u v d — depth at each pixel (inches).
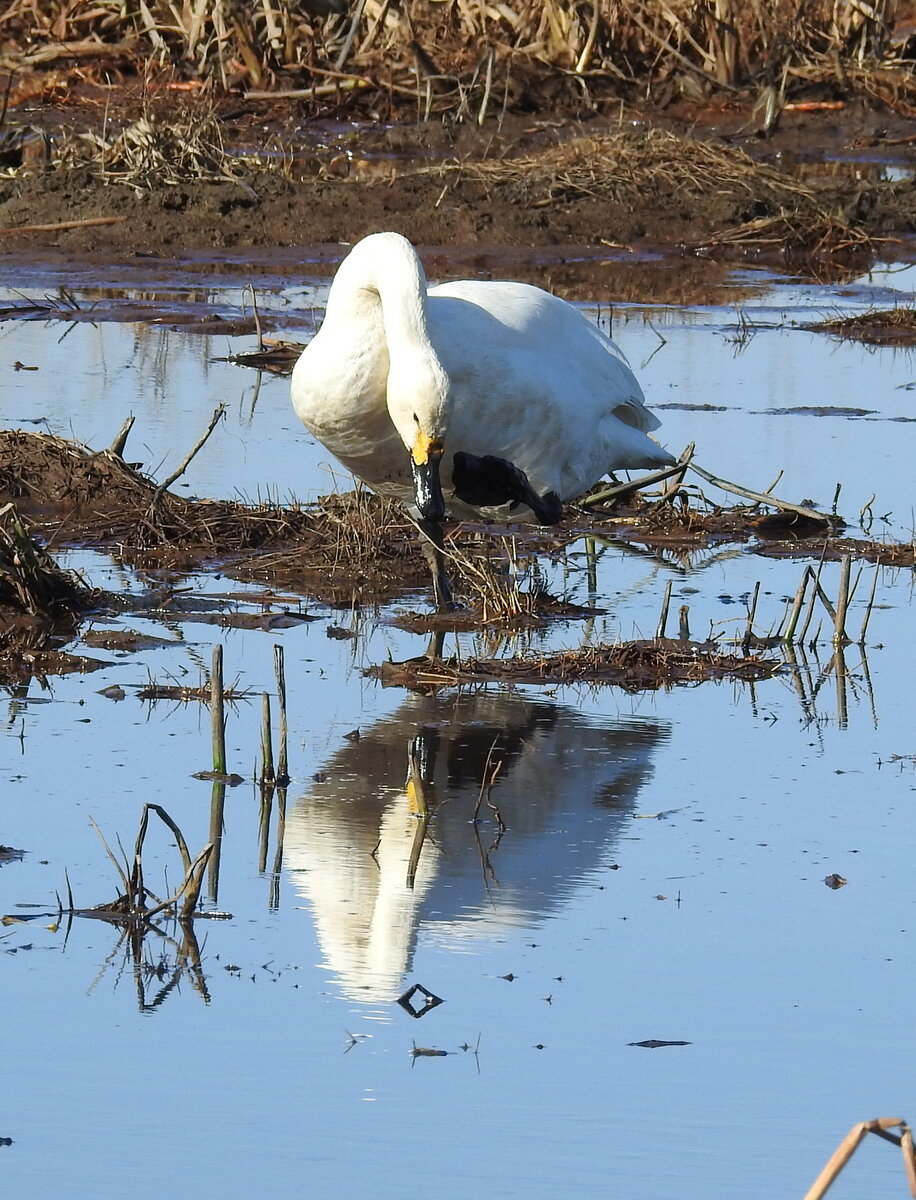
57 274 989.8
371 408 507.5
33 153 1197.7
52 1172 260.8
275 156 1237.7
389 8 1473.9
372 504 619.2
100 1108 277.3
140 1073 287.4
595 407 544.4
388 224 1096.2
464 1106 279.9
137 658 490.6
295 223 1088.8
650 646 497.7
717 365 839.1
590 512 643.5
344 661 494.9
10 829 378.0
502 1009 310.0
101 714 447.2
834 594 560.7
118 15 1473.9
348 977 320.5
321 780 410.0
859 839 383.2
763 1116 279.4
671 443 707.4
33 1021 302.8
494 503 520.4
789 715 458.6
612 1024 305.9
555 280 1019.9
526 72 1451.8
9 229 1053.2
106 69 1435.8
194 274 1004.6
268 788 404.5
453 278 1008.9
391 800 399.9
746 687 480.1
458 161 1211.2
